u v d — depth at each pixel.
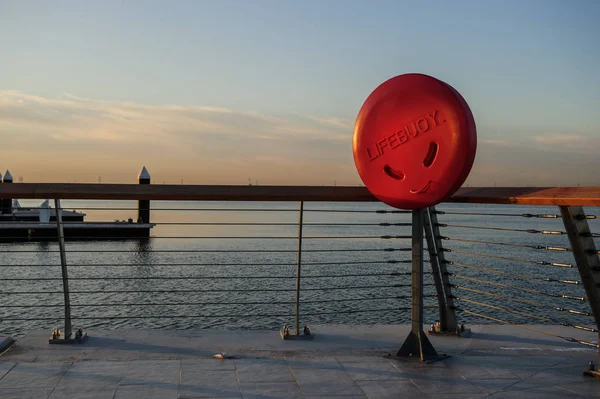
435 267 4.14
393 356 3.45
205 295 16.00
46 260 26.25
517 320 11.46
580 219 2.90
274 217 81.06
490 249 34.59
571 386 2.93
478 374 3.12
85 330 4.01
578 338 3.98
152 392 2.75
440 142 3.12
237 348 3.63
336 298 15.07
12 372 3.03
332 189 3.64
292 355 3.50
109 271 21.52
